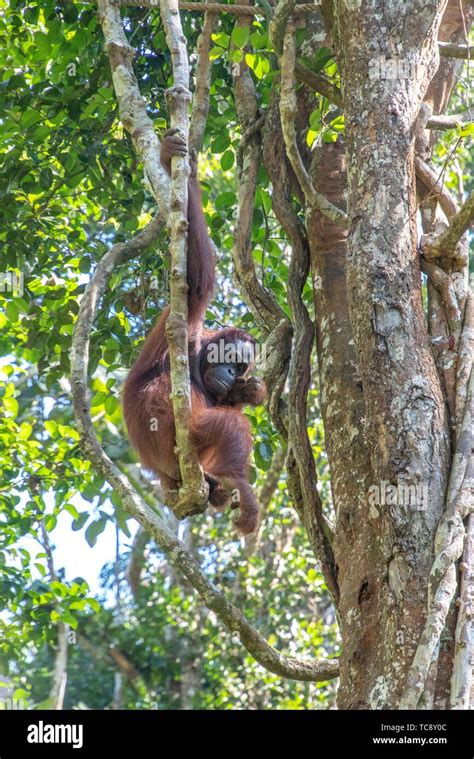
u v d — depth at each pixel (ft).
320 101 27.12
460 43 27.53
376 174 19.67
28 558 40.19
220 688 65.05
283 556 58.13
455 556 17.37
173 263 18.93
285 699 56.75
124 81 23.06
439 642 17.35
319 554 22.61
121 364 32.53
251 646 21.40
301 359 23.84
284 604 58.54
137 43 33.24
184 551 21.21
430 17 20.34
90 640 78.23
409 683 16.37
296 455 23.27
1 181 32.76
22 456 39.58
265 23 31.78
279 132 26.73
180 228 19.11
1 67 35.40
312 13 27.37
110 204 33.88
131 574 73.56
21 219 33.63
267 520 60.80
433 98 25.86
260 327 27.22
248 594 61.00
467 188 51.24
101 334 32.27
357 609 19.11
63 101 32.45
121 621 78.89
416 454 18.35
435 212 22.81
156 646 75.41
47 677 77.87
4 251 32.81
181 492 19.17
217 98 35.68
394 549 18.04
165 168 20.79
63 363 33.01
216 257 23.71
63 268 35.60
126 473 42.37
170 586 75.31
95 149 32.60
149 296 32.12
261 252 34.17
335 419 21.75
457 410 19.45
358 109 20.12
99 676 78.07
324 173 25.27
